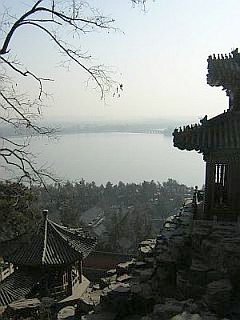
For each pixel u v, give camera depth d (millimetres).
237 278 16328
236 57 20062
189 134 18969
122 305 16906
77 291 33250
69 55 11398
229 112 19656
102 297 17375
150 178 197500
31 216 17688
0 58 11258
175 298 16734
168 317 13672
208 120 19609
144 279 18984
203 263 17234
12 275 31562
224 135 18578
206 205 19500
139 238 75562
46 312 25953
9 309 26438
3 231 17609
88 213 137125
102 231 105562
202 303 14906
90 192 155375
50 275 31531
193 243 18203
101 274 44125
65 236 34312
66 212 65500
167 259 18422
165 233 21328
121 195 163500
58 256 31312
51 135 12094
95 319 16188
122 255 47281
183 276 17031
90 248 34750
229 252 16500
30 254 31156
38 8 11055
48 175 12398
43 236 32219
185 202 29344
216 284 15570
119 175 196625
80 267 35219
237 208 19031
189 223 21000
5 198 14727
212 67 19641
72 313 24484
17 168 11773
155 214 133250
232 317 14359
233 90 19688
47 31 11305
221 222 18875
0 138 11703
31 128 11836
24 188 14391
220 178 19656
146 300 16969
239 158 18922
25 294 29422
